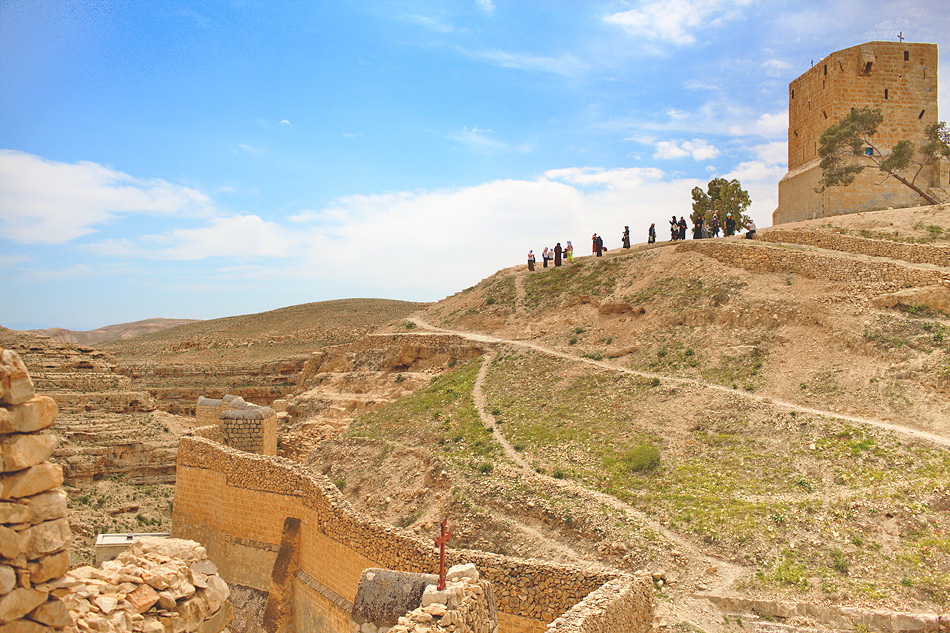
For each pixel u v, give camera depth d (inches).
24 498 343.6
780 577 856.9
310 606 1033.5
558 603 701.3
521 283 2404.0
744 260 1761.8
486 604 526.0
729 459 1158.3
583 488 1147.3
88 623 400.2
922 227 1825.8
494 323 2193.7
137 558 489.7
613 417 1395.2
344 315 4613.7
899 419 1168.8
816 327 1462.8
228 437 1501.0
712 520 988.6
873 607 784.9
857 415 1205.1
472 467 1296.8
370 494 1401.3
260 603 1133.1
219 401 1818.4
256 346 3887.8
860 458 1077.1
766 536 933.8
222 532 1253.1
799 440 1163.3
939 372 1215.6
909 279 1424.7
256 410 1521.9
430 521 1162.6
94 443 1948.8
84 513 1675.7
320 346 3654.0
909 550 869.2
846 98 2363.4
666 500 1067.9
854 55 2363.4
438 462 1355.8
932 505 935.0
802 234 1852.9
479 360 1937.7
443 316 2458.2
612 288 2021.4
